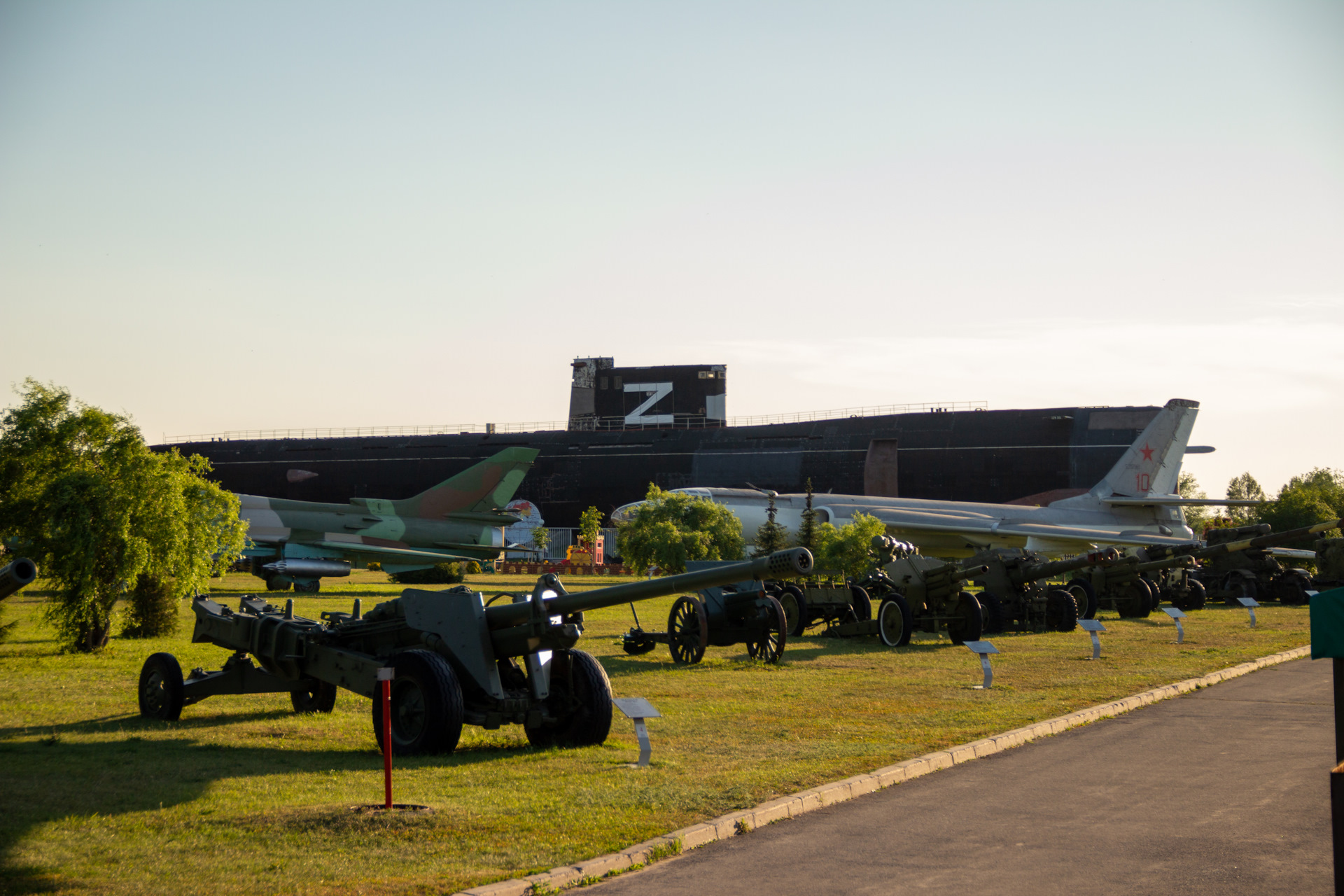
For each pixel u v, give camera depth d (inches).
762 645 871.1
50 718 572.7
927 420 3548.2
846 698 647.1
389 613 513.0
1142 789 403.2
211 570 1102.4
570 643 471.8
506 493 2293.3
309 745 492.4
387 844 314.7
